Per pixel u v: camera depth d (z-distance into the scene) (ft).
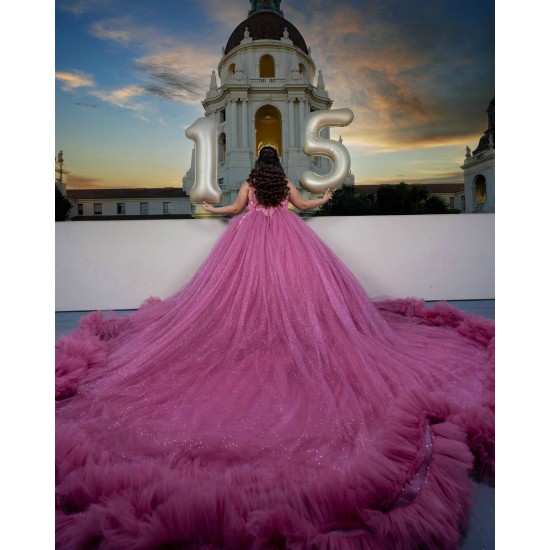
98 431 4.01
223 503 2.85
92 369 5.38
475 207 60.64
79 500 3.08
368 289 10.85
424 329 7.13
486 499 3.38
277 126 67.97
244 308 5.73
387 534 2.79
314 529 2.76
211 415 4.17
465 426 3.86
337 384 4.68
